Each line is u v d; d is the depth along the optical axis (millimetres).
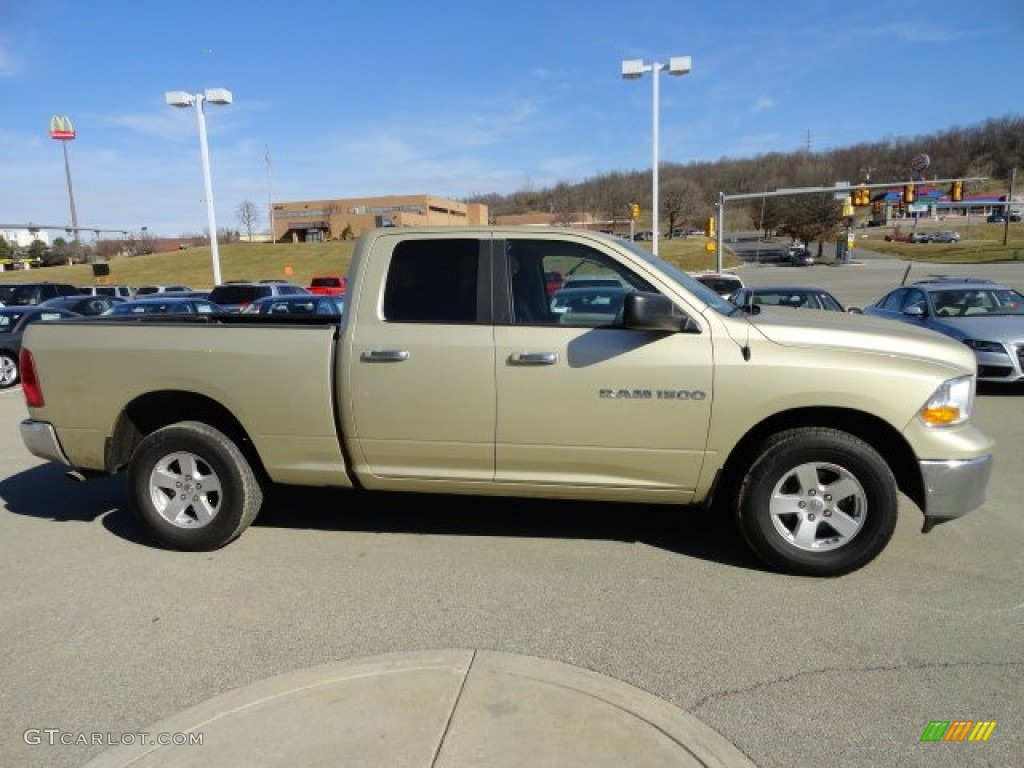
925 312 10320
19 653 3295
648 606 3648
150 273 71562
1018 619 3479
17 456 7066
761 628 3416
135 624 3545
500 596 3777
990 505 5059
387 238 4199
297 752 2502
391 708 2744
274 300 15672
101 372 4473
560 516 4961
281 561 4277
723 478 4359
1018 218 106500
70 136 78875
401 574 4066
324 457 4309
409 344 4070
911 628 3402
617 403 3922
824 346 3814
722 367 3830
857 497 3830
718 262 34250
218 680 3045
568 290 4070
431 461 4207
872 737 2643
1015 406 8633
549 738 2551
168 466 4461
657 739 2553
